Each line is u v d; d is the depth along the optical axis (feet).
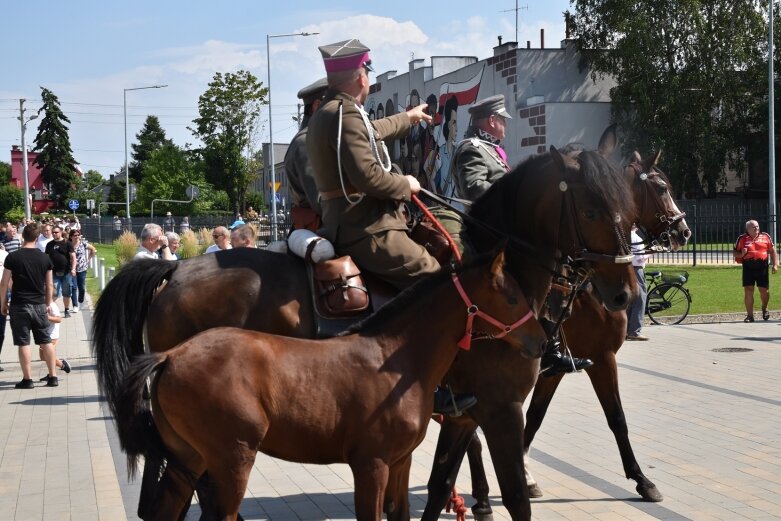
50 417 31.81
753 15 126.11
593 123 119.65
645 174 25.88
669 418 29.63
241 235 31.53
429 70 137.90
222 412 12.39
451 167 20.54
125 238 102.94
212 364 12.59
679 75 125.90
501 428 16.57
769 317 57.11
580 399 33.35
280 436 13.01
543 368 19.27
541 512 20.52
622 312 21.49
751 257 55.21
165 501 13.79
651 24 124.47
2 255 46.78
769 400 32.24
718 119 132.36
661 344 46.26
